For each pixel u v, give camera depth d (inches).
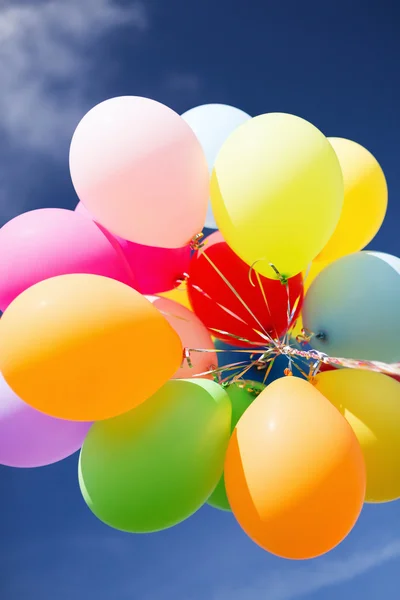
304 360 58.6
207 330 58.2
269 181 48.8
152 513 48.9
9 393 52.7
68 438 54.7
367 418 51.5
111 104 52.6
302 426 46.4
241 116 61.0
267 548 47.3
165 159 50.6
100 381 44.3
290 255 50.3
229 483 48.2
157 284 58.4
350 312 54.4
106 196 51.2
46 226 52.6
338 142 62.7
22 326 44.1
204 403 50.9
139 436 49.3
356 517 47.3
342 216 59.9
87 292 45.4
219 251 57.6
